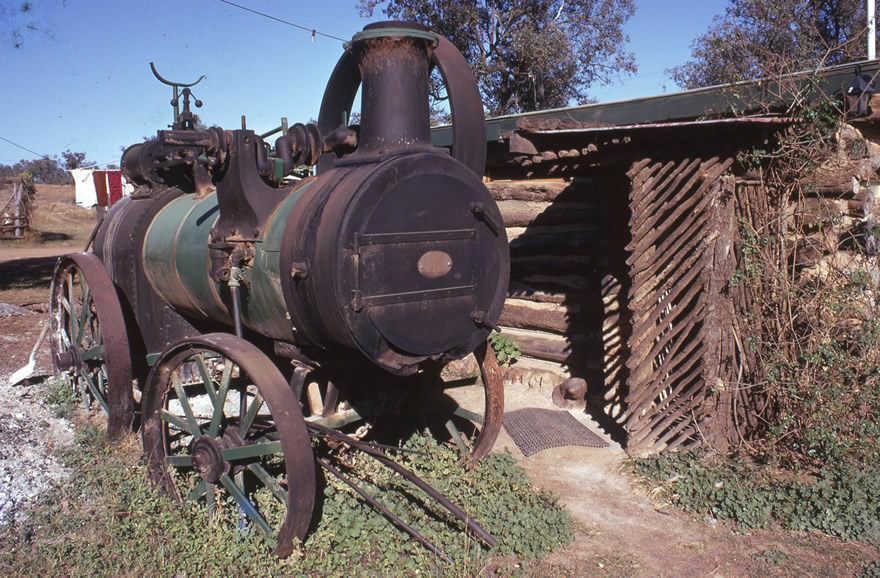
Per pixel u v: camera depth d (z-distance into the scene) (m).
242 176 4.20
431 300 4.01
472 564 3.85
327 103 4.87
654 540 4.26
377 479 4.73
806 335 5.11
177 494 4.32
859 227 5.42
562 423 6.24
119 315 5.28
